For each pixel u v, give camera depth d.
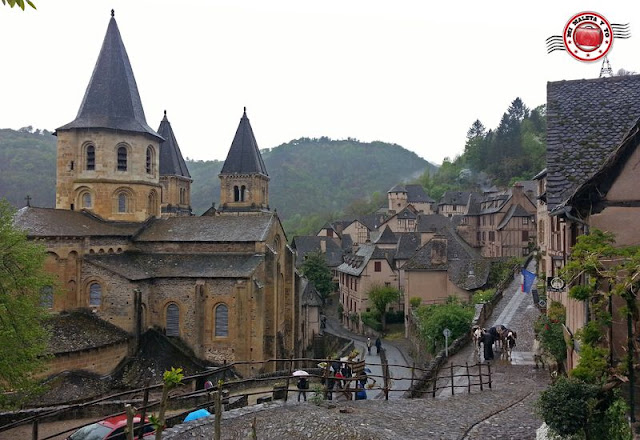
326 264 83.44
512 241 80.62
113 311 34.31
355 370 18.98
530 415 15.55
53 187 88.12
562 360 19.55
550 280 21.17
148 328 35.94
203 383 32.78
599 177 11.61
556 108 16.06
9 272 22.73
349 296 71.44
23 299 23.09
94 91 40.97
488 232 90.19
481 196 106.62
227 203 64.50
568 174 14.28
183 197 67.19
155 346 34.72
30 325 23.58
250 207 64.12
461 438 12.99
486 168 146.75
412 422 14.39
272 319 38.50
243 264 36.84
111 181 40.12
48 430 21.70
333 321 75.44
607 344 10.68
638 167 11.49
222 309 35.75
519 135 144.12
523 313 36.50
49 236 32.97
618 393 9.63
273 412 15.00
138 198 41.25
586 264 9.58
